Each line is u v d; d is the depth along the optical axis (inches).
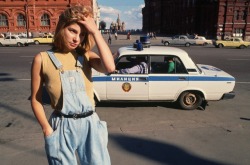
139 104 276.2
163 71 251.8
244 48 1204.5
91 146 81.2
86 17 73.9
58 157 79.0
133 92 249.1
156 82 248.2
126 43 1489.9
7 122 226.5
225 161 162.7
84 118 79.6
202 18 2255.2
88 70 81.6
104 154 84.6
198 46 1333.7
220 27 1978.3
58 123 78.1
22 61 625.6
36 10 1727.4
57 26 74.6
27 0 1715.1
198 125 221.8
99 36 74.9
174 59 251.3
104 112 251.4
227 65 575.8
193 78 250.7
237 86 374.6
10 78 420.8
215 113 253.8
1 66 548.4
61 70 75.7
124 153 170.1
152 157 165.8
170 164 157.8
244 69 521.3
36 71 76.1
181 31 2709.2
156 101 256.2
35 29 1745.8
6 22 1755.7
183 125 221.3
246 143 188.1
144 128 213.6
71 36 73.1
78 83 77.8
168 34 3245.6
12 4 1721.2
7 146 179.0
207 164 158.9
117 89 247.8
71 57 78.2
